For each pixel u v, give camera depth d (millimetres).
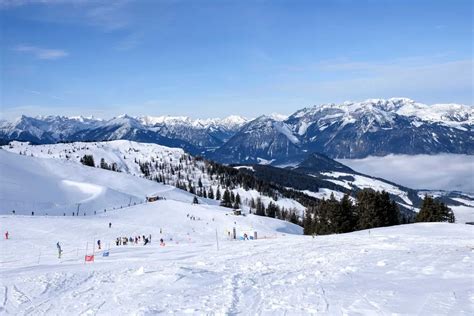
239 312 15000
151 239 74875
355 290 17203
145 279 23234
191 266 29438
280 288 18953
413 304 14234
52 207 143750
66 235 70000
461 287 16453
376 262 25844
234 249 43406
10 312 17688
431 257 26656
